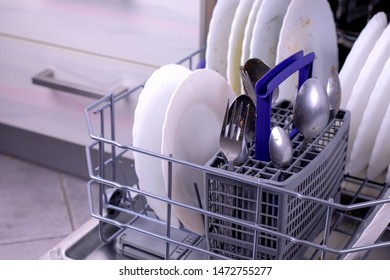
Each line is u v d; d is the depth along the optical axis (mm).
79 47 1271
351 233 772
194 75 698
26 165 1706
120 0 1148
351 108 805
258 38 821
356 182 856
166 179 675
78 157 1535
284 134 632
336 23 1062
